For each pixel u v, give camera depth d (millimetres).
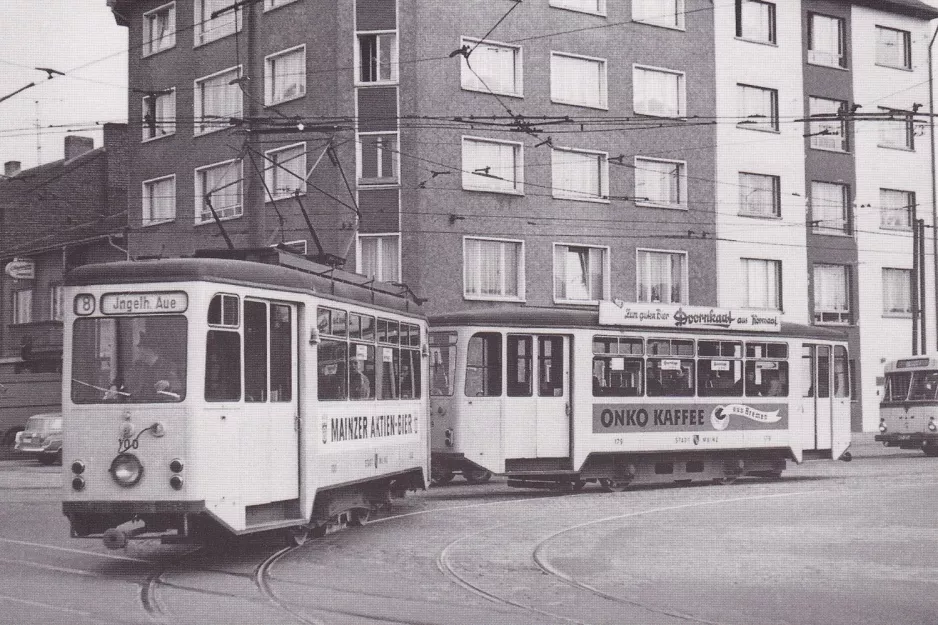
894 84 44219
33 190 45750
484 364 20750
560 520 17031
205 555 13367
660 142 37562
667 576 11711
